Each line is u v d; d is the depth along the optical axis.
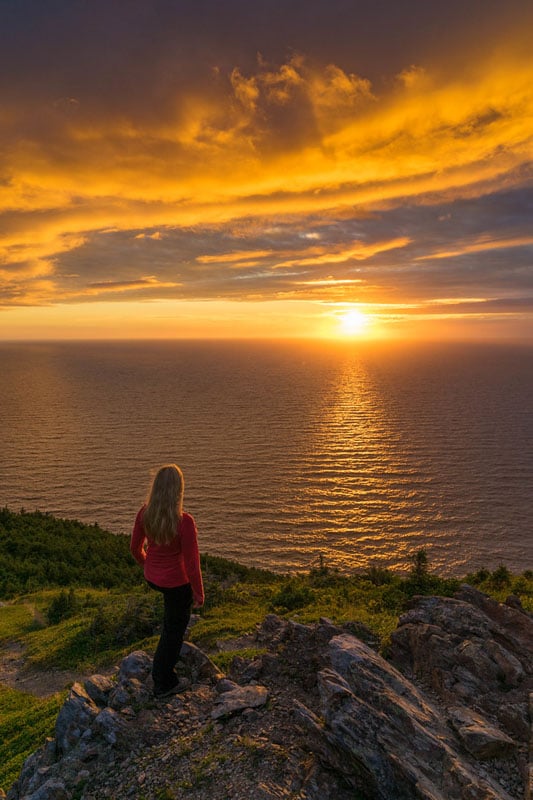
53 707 11.19
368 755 5.13
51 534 54.59
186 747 5.96
